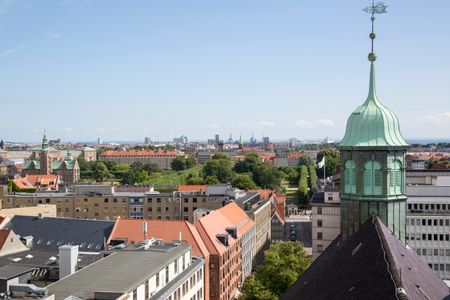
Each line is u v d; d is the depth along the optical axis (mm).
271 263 86750
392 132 47625
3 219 125312
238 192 193750
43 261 82625
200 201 194125
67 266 72625
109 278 60438
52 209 163125
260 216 174375
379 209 46281
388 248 34219
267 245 189500
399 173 47312
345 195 48250
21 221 126500
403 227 47188
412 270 35000
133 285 57594
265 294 80938
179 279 73875
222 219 134750
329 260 44875
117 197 198000
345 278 36875
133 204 197000
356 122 48344
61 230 121062
